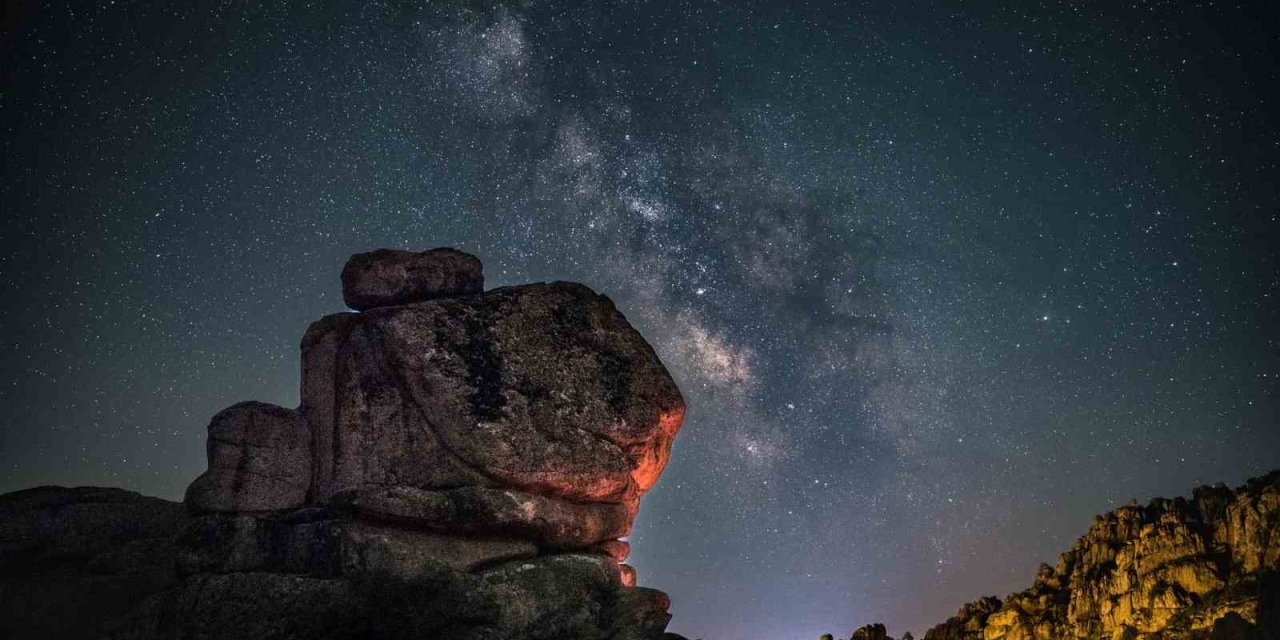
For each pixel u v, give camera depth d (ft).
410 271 71.82
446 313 69.51
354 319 70.23
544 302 72.64
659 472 75.56
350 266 72.18
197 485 66.18
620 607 68.49
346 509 64.95
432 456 67.21
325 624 61.57
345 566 63.10
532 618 64.69
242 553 63.98
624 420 71.26
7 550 72.74
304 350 70.74
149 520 76.07
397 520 64.69
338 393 69.26
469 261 73.56
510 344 69.92
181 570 63.98
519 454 67.15
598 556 69.56
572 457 68.64
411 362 67.92
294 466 67.87
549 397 69.36
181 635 61.11
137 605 65.05
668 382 74.43
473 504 65.46
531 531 67.31
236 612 61.36
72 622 68.69
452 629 62.28
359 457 67.77
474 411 67.15
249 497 66.33
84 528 74.33
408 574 63.31
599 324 73.92
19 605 68.80
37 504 74.74
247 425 67.41
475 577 63.93
